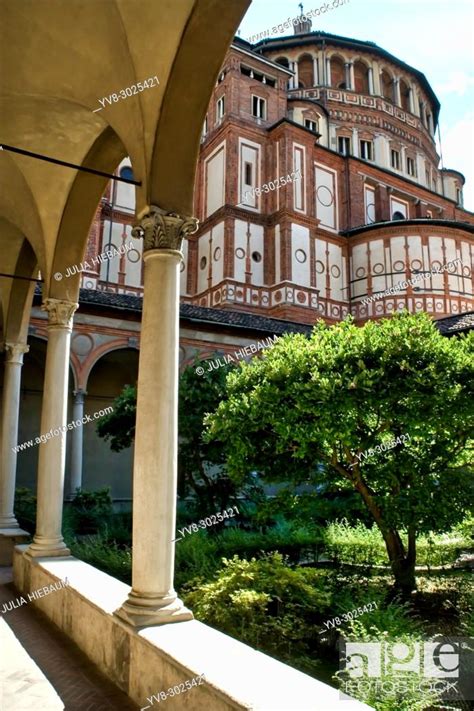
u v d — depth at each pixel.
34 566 7.32
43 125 7.02
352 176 31.91
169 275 4.84
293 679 3.39
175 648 3.91
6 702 4.32
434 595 8.04
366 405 7.24
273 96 29.84
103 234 25.50
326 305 28.59
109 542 11.16
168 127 4.84
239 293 26.14
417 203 35.22
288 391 7.42
